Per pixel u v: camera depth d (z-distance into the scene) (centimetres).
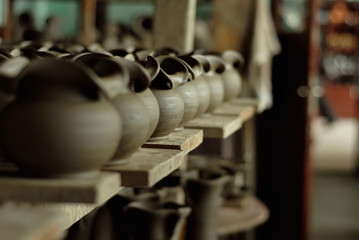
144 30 425
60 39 346
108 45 420
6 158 118
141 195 210
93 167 115
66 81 111
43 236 85
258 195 488
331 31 1027
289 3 534
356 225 582
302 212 477
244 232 413
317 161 905
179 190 256
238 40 393
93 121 112
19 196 110
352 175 834
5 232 82
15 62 120
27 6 505
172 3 294
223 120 234
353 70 1027
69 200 109
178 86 179
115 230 211
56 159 110
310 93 469
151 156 148
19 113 110
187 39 296
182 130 202
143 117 136
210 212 262
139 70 136
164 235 204
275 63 475
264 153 485
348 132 1027
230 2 393
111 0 488
